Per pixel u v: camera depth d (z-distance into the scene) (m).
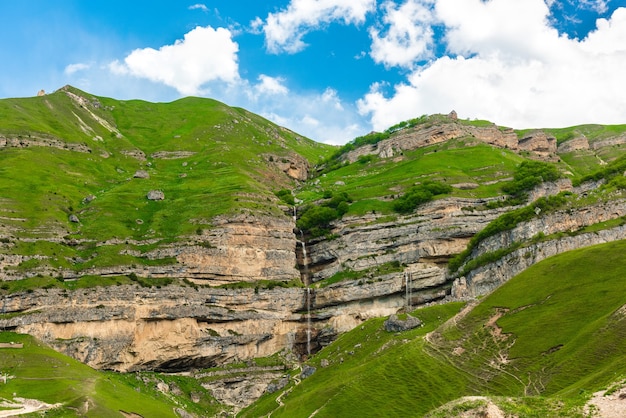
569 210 152.88
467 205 189.75
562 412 61.59
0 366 114.31
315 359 149.75
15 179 188.88
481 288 155.75
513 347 102.19
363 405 103.56
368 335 147.75
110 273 149.38
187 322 150.62
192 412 131.12
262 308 164.75
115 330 139.62
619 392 63.31
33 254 146.00
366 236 184.25
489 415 61.38
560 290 113.25
